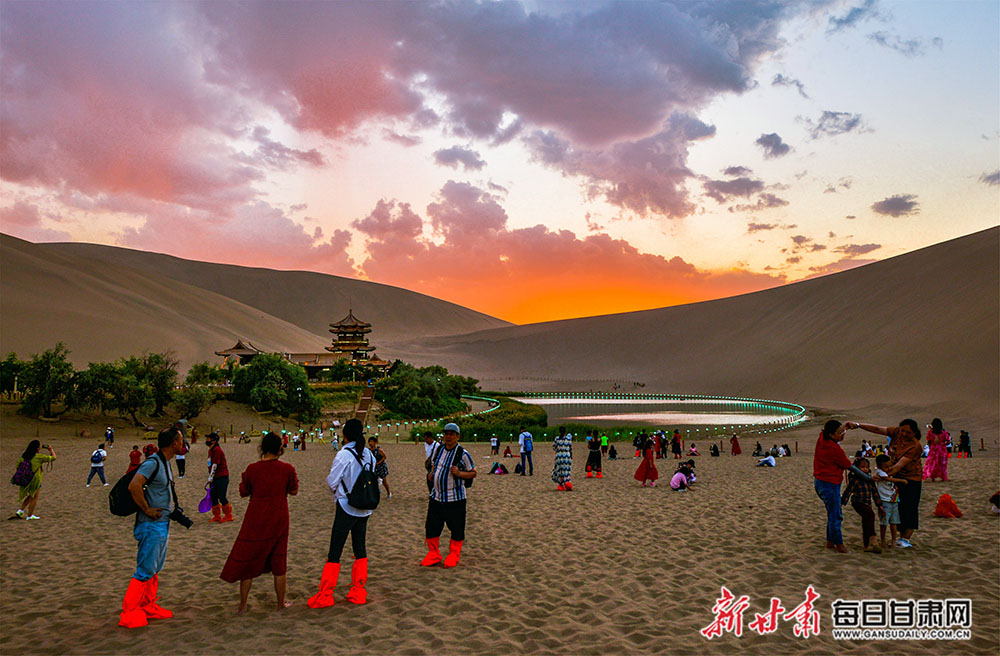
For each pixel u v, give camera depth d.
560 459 17.81
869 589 7.79
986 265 107.25
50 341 115.19
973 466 21.41
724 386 118.38
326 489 19.20
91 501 16.97
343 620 6.94
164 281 182.75
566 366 173.25
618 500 15.51
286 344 180.38
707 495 16.05
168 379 58.28
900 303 111.62
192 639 6.41
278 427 63.09
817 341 117.25
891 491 9.56
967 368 79.19
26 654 6.07
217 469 13.42
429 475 9.36
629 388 135.12
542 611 7.17
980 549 9.39
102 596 8.03
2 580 8.86
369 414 74.12
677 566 9.02
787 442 45.56
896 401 78.44
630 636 6.41
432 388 82.88
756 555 9.52
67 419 52.28
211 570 9.28
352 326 138.50
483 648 6.13
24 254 147.00
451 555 9.20
